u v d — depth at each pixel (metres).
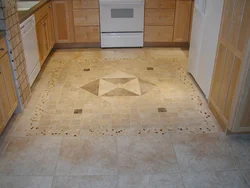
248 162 2.06
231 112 2.20
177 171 1.98
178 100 2.87
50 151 2.16
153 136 2.33
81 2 4.00
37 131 2.39
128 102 2.83
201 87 2.96
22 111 2.66
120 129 2.42
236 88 2.09
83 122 2.51
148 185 1.86
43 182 1.89
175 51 4.25
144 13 4.11
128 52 4.21
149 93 3.00
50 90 3.06
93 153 2.14
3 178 1.92
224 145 2.23
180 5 4.06
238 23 2.02
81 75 3.43
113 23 4.16
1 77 2.19
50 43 3.92
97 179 1.91
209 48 2.64
